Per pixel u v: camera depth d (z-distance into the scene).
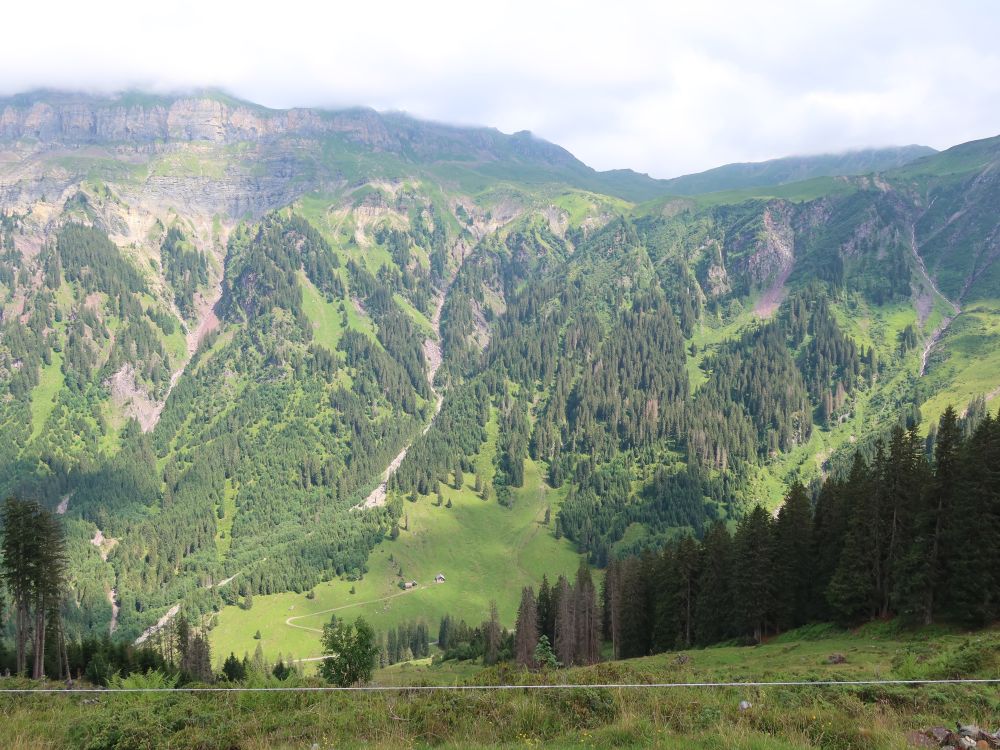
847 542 76.12
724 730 17.98
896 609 71.38
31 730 22.80
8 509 69.56
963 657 34.12
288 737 20.98
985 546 63.16
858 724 18.56
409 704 23.02
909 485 74.12
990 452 65.06
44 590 70.50
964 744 17.02
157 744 21.27
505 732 19.98
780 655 66.94
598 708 21.62
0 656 78.00
